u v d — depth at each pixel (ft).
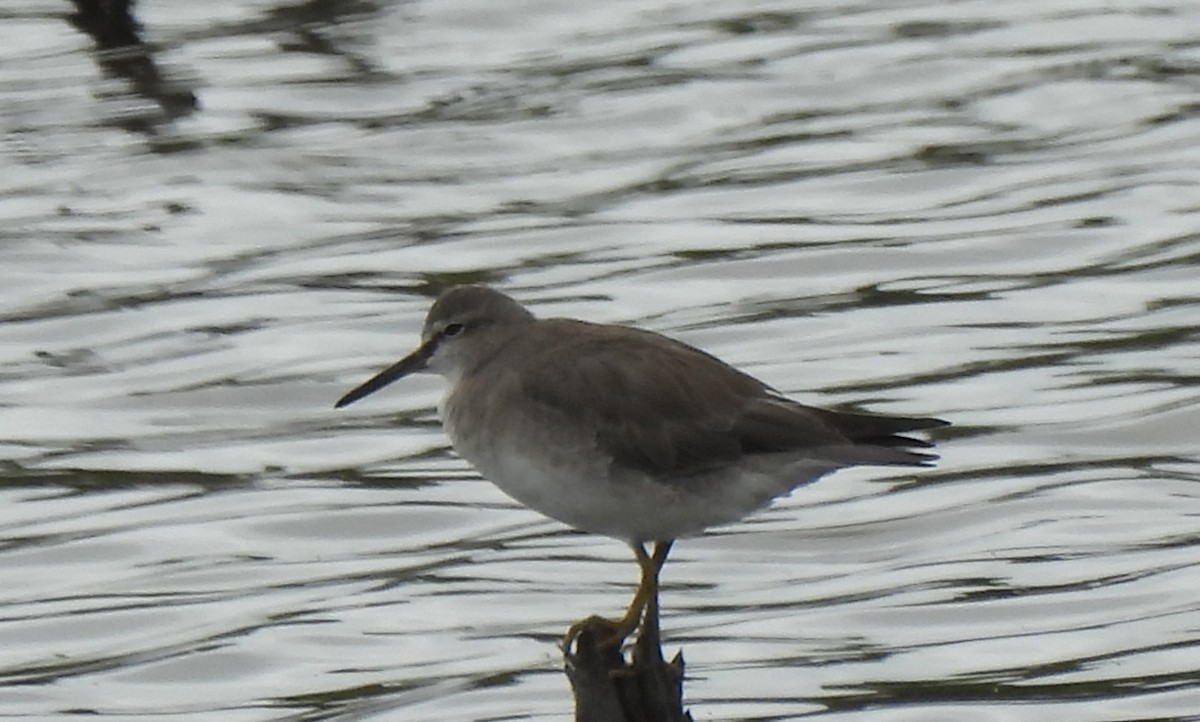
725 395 36.83
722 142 74.13
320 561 50.80
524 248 66.74
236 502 53.42
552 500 37.40
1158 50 80.38
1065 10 84.89
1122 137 73.36
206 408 58.08
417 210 69.67
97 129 76.13
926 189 70.13
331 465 55.21
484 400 37.70
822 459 35.99
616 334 38.17
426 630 47.44
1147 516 51.19
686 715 34.01
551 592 49.03
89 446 56.13
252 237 68.03
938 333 60.80
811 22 84.53
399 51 82.43
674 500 36.70
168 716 44.32
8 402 58.39
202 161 73.46
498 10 86.07
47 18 86.58
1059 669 44.75
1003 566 49.34
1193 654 44.91
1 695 45.16
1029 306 62.13
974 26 83.41
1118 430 55.06
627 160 72.95
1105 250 65.41
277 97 78.38
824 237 66.95
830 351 59.88
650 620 34.68
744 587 49.08
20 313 63.31
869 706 43.39
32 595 49.34
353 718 43.91
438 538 51.83
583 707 33.71
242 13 86.74
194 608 48.65
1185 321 60.59
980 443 54.85
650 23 84.79
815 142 73.92
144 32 84.89
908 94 77.46
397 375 39.29
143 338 61.77
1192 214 67.36
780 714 43.14
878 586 48.70
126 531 52.06
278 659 46.47
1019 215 67.97
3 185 71.77
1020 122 74.84
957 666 44.83
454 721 43.55
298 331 61.82
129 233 68.28
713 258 65.67
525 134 74.95
